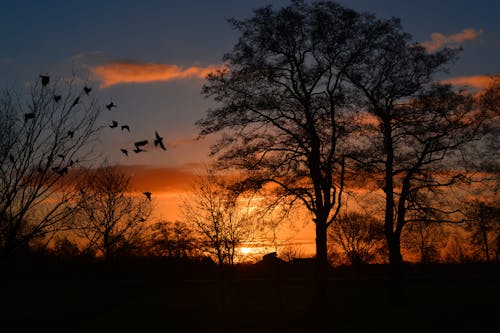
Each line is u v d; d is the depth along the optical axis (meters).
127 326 29.72
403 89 31.34
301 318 29.77
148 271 50.31
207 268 52.00
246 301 40.25
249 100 29.02
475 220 32.41
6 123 12.27
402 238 37.00
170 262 51.34
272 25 28.28
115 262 48.00
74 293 35.72
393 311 32.28
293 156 29.16
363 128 30.05
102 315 33.28
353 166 29.52
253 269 52.84
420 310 32.66
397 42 30.02
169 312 35.34
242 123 29.20
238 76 28.95
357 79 29.69
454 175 32.59
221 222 36.16
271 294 43.72
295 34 28.39
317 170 28.78
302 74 29.06
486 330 25.39
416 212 33.31
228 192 29.23
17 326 28.59
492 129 32.09
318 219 29.48
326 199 29.34
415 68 31.47
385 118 31.38
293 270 53.59
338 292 45.16
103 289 40.72
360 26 28.86
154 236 49.97
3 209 11.16
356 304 36.50
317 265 29.81
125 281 45.75
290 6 28.28
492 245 57.53
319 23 27.95
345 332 25.61
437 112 31.70
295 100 29.09
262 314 32.69
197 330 27.81
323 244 29.62
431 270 60.38
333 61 29.12
